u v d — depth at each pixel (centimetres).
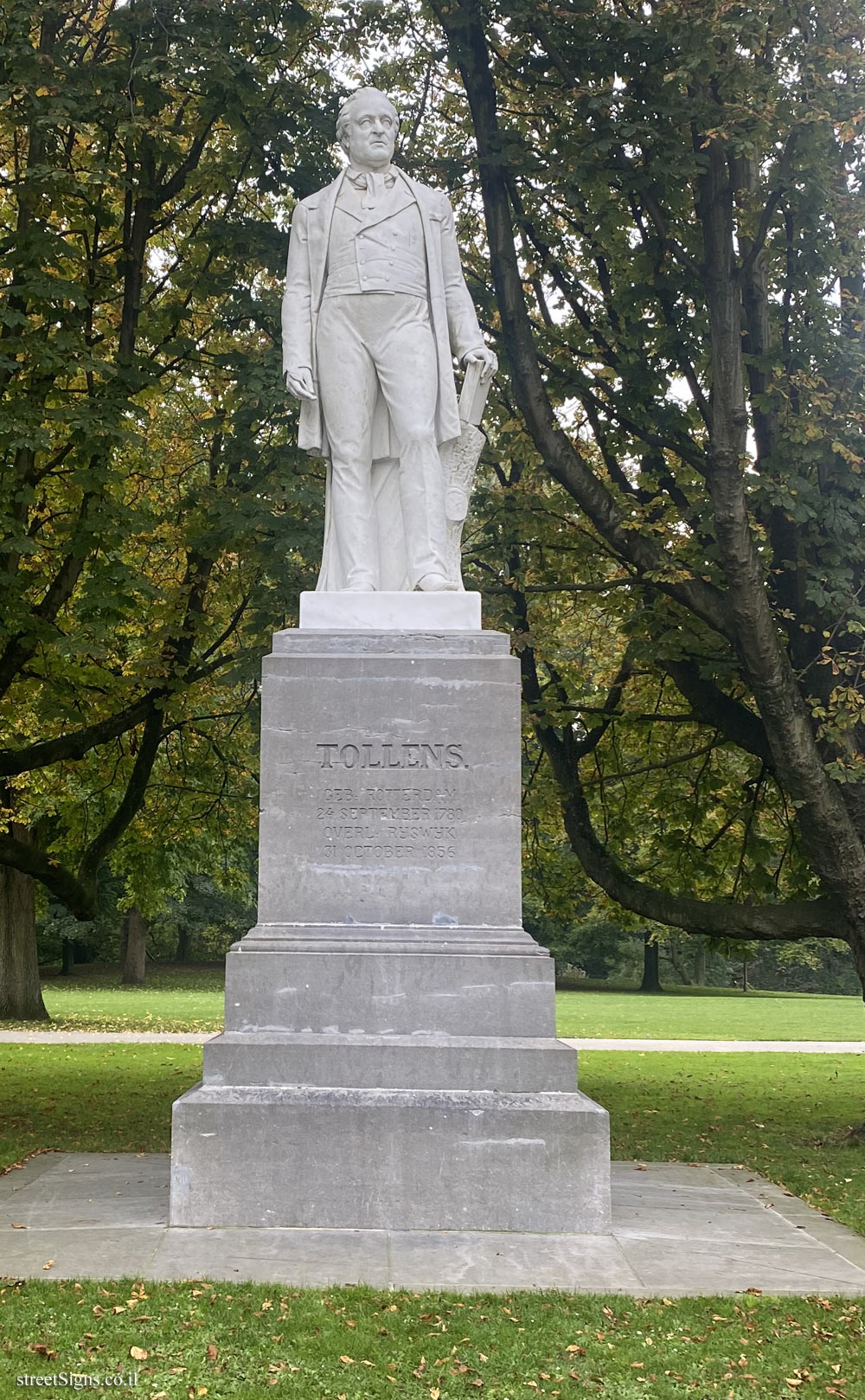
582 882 1731
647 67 1273
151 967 5922
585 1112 766
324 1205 758
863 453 1327
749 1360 580
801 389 1326
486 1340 589
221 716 1590
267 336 1568
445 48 1459
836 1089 1853
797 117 1214
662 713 1608
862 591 1338
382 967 817
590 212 1326
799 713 1259
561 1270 692
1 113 1238
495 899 847
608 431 1458
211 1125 764
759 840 1567
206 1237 732
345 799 857
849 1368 577
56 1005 3603
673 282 1348
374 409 970
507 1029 811
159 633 1450
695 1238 780
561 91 1318
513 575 1513
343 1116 764
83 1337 582
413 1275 671
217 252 1451
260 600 1357
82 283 1402
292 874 849
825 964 6662
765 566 1334
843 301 1462
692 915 1437
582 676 1722
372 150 979
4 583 1257
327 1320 603
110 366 1248
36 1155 1066
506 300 1339
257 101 1375
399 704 866
